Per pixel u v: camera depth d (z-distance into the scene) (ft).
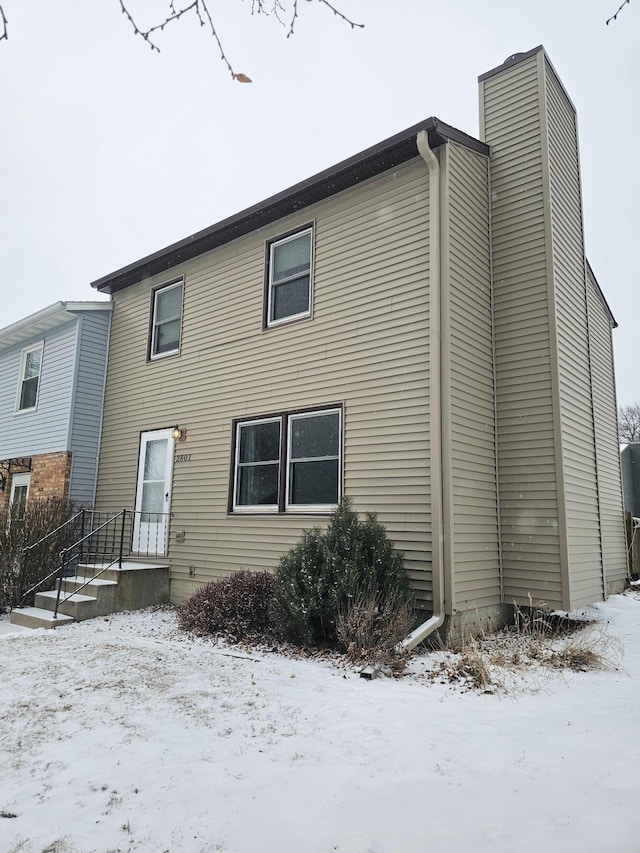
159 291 37.47
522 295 26.23
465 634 22.16
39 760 11.75
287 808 9.93
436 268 23.84
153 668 18.33
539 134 26.86
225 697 15.60
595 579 26.89
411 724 13.60
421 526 22.79
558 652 19.61
